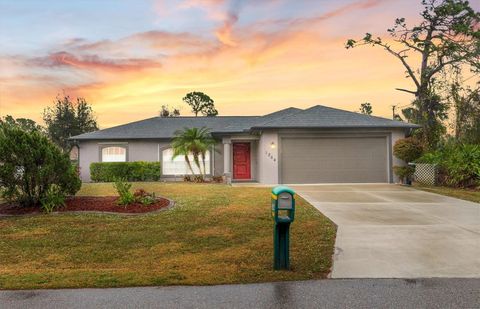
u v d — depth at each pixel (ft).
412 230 24.81
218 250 21.07
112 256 20.42
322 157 57.21
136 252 21.07
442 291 13.98
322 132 57.16
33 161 30.50
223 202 36.60
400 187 50.96
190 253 20.61
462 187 49.16
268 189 48.03
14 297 13.61
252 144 68.44
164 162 71.56
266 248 21.09
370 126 56.13
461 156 49.96
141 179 68.23
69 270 17.69
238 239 23.32
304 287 14.53
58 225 27.04
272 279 15.56
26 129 33.83
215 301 13.10
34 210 30.99
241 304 12.80
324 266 17.42
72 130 105.40
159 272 16.85
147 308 12.52
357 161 57.21
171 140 71.36
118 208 31.68
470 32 80.12
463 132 79.10
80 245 22.62
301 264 17.78
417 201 38.04
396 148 55.52
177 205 34.55
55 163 31.40
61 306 12.71
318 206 34.86
